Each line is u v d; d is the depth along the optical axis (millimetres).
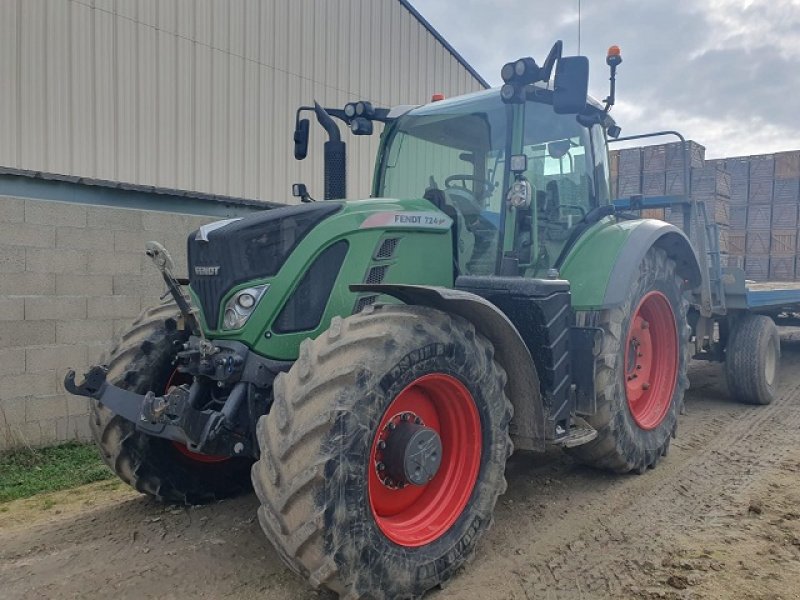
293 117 8359
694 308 6207
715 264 6242
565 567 3094
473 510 3066
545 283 3445
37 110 6012
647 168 9727
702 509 3770
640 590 2873
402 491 2975
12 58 5855
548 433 3469
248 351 3146
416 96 10211
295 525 2453
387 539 2695
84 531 3623
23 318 5199
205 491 3986
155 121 6906
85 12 6336
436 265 3646
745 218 11484
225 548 3350
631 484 4188
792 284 8680
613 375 3979
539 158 4098
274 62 8117
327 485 2449
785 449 4895
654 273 4566
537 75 3521
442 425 3146
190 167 7238
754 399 6340
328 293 3236
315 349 2717
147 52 6832
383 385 2643
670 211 6914
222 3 7531
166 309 3975
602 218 4641
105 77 6492
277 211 3281
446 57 10758
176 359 3631
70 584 3010
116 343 3893
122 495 4305
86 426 5574
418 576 2760
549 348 3453
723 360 6691
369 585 2572
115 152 6574
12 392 5148
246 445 3109
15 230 5137
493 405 3148
